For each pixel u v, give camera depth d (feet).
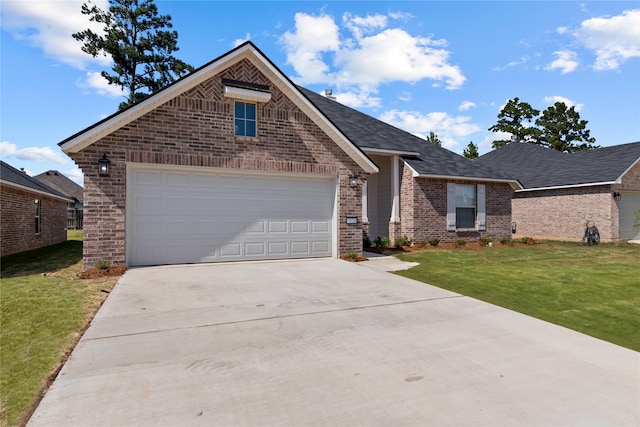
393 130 62.85
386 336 15.79
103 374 11.84
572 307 21.42
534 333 16.58
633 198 63.67
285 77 34.22
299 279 26.84
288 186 35.99
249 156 33.45
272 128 34.42
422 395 10.82
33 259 40.16
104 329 15.99
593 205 61.36
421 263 36.65
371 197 57.93
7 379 11.68
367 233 50.29
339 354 13.79
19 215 48.29
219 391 10.87
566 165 72.69
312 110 35.58
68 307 19.15
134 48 93.86
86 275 26.50
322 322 17.43
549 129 154.92
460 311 19.74
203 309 19.06
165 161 30.27
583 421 9.60
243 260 33.96
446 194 54.60
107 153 28.58
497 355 13.98
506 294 24.18
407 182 53.06
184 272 28.30
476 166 60.03
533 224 70.64
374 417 9.62
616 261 38.88
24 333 15.61
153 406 9.98
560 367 13.00
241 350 13.99
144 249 30.55
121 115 28.55
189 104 31.24
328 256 37.68
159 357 13.23
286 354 13.70
